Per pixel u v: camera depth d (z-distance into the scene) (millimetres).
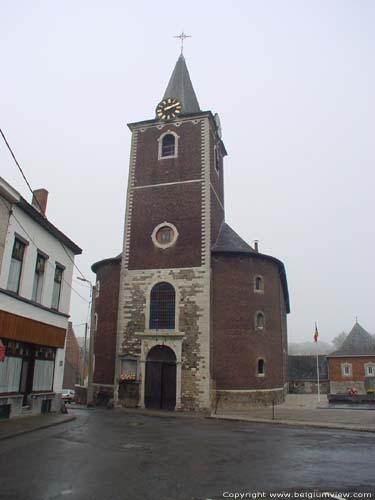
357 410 22797
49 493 6977
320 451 11188
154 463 9375
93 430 14398
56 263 19750
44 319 18297
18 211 16203
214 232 27953
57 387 19406
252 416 20312
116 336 26453
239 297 25594
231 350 24594
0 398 14836
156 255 26828
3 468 8523
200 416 20766
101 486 7449
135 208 28438
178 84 32625
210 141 29484
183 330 24781
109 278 28469
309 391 43188
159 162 29094
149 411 22891
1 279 14969
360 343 44875
